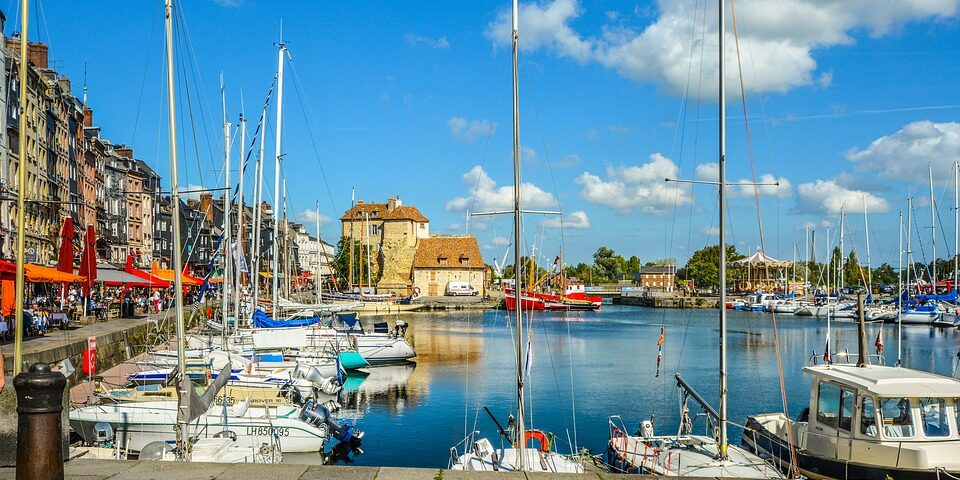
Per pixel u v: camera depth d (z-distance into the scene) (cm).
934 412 1580
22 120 1310
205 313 5434
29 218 5378
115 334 3741
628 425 2906
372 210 15150
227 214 4069
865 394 1609
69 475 909
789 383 3912
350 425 2775
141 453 1766
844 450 1636
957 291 9256
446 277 14300
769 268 16400
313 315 6431
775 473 1695
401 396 3562
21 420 781
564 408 3250
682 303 13925
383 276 14675
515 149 1653
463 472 936
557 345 6128
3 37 4900
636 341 6488
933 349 5841
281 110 4925
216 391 1869
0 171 4791
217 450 1912
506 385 3878
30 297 4822
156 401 2331
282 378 3009
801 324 8844
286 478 899
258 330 3891
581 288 12612
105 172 8262
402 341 4784
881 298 12162
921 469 1513
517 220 1641
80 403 2372
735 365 4706
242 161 4475
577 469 1803
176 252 1747
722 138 1850
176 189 1755
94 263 3422
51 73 6288
